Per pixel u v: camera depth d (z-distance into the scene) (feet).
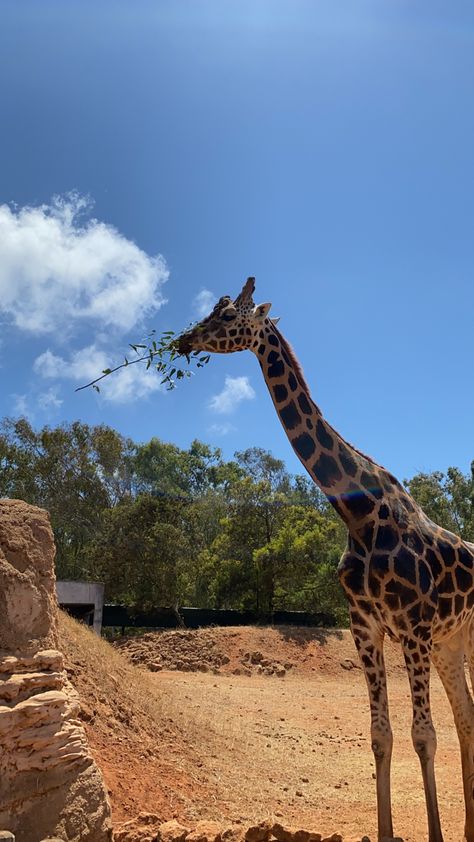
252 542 98.17
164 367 21.06
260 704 48.60
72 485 125.08
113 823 19.47
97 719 26.35
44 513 19.90
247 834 17.78
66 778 16.93
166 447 162.50
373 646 19.02
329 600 92.48
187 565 96.53
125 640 81.51
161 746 27.07
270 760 30.40
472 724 20.52
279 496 99.35
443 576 19.65
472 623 21.08
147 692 34.22
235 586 96.43
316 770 30.04
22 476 123.95
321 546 93.86
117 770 23.09
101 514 115.96
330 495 19.90
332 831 21.15
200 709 39.65
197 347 21.06
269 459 152.76
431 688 61.05
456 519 118.52
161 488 138.31
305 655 75.56
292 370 21.12
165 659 72.64
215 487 170.71
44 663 17.72
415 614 18.51
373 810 24.03
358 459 20.22
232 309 21.16
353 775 29.73
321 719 44.70
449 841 20.31
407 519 19.60
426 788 17.54
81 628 39.17
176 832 17.95
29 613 18.06
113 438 129.90
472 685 21.53
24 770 16.28
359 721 45.37
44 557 19.11
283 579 94.22
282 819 22.54
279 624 93.81
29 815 16.07
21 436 126.21
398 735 40.42
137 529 96.94
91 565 102.22
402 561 18.76
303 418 20.57
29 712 16.58
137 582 94.17
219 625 96.07
